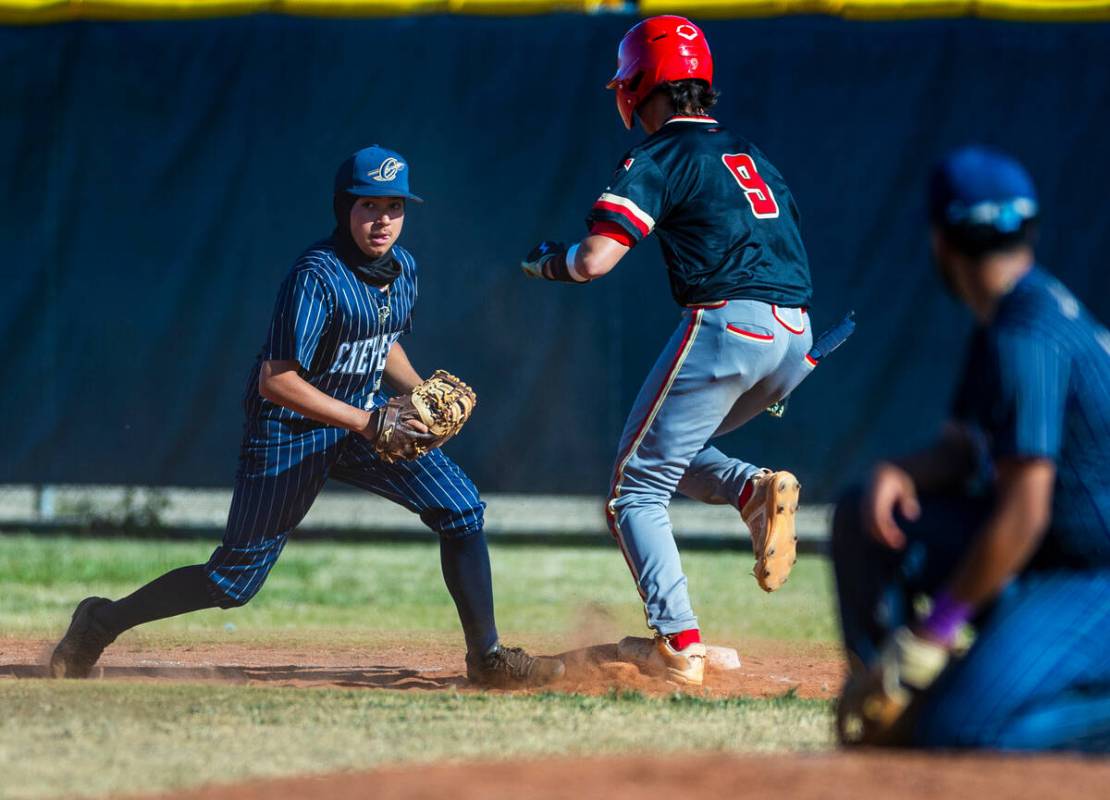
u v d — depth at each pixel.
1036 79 38.50
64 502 42.12
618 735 13.72
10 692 15.42
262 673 20.80
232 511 19.25
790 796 9.55
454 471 19.72
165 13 40.03
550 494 39.28
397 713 14.72
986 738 10.80
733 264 18.64
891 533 11.51
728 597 31.58
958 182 11.34
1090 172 38.38
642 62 19.81
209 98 39.97
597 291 39.12
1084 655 10.83
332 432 19.17
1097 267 38.38
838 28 38.69
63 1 40.16
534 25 39.34
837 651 24.31
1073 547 11.17
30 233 40.16
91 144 40.16
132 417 40.03
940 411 38.50
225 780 11.27
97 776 11.43
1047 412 10.59
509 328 39.34
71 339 40.19
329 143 39.75
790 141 38.75
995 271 11.36
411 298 19.83
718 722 14.84
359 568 35.34
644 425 18.91
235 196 40.00
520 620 27.44
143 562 34.53
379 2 39.62
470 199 39.47
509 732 13.74
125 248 40.16
